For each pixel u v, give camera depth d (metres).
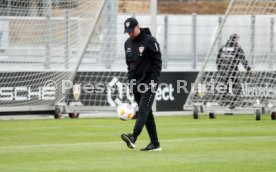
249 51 74.56
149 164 36.72
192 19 79.50
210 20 88.88
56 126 59.50
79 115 73.25
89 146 44.88
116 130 56.06
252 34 73.50
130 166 36.00
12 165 36.25
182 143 46.56
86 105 71.81
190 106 69.00
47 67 70.44
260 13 77.12
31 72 69.12
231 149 43.25
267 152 41.75
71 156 39.81
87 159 38.56
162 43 82.44
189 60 88.12
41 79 69.38
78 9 70.88
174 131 55.12
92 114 75.12
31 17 69.88
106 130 56.06
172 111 76.25
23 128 57.47
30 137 50.44
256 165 36.50
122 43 75.75
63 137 50.53
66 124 61.56
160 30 78.94
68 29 70.38
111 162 37.41
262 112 67.88
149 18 78.62
